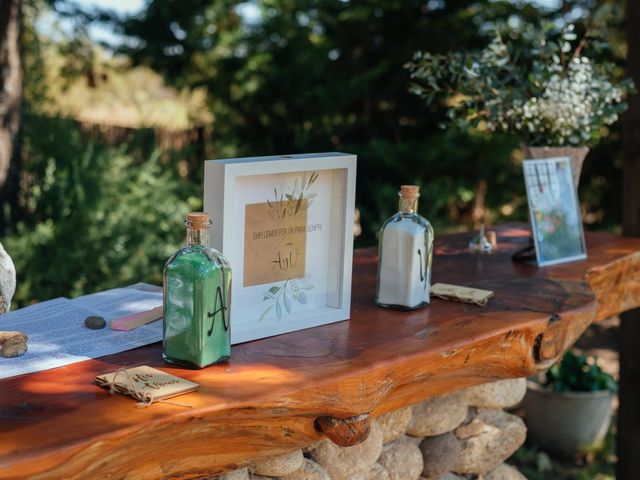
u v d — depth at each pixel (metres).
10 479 1.09
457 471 2.27
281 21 7.50
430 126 7.55
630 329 3.24
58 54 7.50
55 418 1.23
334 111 7.46
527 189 2.42
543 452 3.98
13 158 5.38
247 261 1.61
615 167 7.25
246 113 7.73
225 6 7.42
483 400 2.27
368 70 7.42
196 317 1.43
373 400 1.53
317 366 1.50
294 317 1.71
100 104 8.32
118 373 1.38
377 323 1.79
